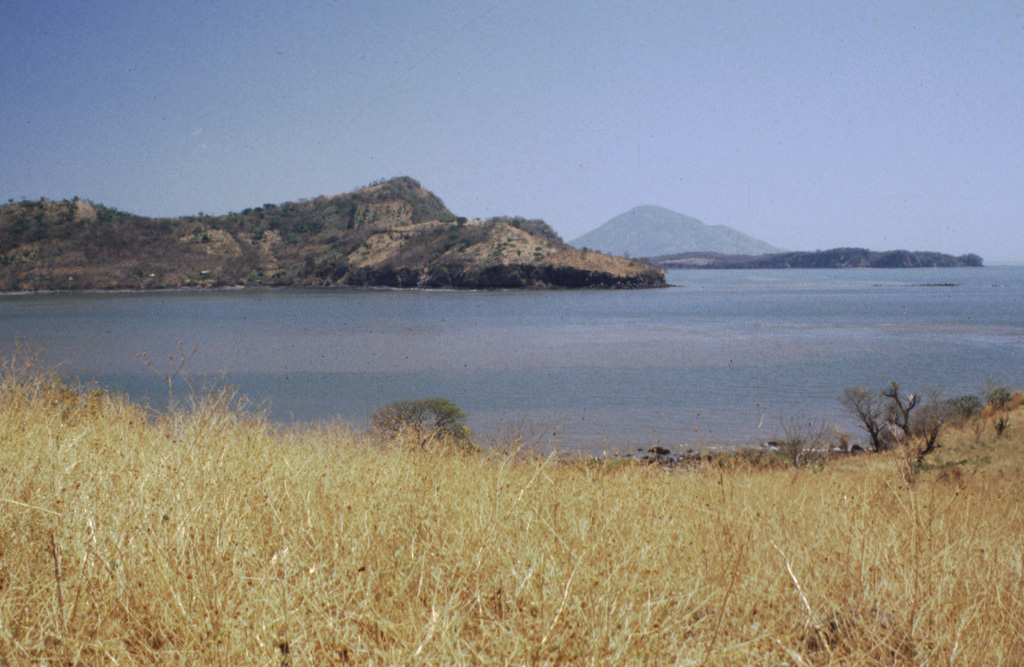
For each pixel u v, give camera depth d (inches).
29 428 203.5
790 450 788.0
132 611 99.6
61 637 91.0
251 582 111.7
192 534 120.0
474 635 105.0
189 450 168.7
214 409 217.6
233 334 3597.4
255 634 91.5
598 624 101.7
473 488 181.5
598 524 145.7
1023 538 166.2
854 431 1343.5
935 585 123.3
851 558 138.5
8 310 5403.5
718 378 2185.0
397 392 1876.2
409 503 153.6
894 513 193.0
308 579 108.7
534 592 112.0
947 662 100.4
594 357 2775.6
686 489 213.6
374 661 91.9
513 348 3083.2
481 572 122.8
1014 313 5078.7
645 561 129.3
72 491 134.1
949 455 740.7
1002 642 104.0
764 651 101.1
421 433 256.2
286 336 3528.5
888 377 2162.9
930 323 4328.3
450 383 2079.2
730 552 144.3
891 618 116.2
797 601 123.1
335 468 187.8
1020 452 682.8
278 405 1611.7
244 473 159.8
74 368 2176.4
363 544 128.9
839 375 2230.6
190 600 100.1
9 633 89.3
